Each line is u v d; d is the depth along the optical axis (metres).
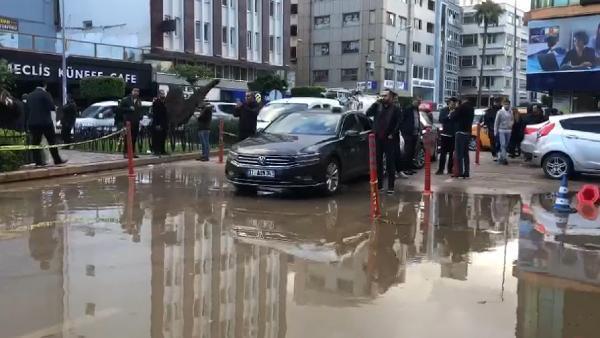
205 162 15.90
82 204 9.30
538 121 18.17
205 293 5.20
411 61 75.56
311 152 10.07
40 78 31.03
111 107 20.72
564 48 26.42
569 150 13.27
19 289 5.18
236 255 6.45
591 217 8.90
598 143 13.07
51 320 4.49
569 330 4.46
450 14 89.25
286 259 6.34
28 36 30.92
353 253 6.63
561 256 6.61
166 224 7.91
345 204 9.70
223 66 50.12
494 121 17.52
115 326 4.41
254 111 14.12
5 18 33.69
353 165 11.29
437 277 5.78
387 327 4.48
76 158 14.64
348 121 11.51
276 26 56.34
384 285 5.51
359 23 70.88
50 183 11.60
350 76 71.88
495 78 93.25
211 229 7.68
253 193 10.66
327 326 4.50
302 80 75.50
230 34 50.34
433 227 8.05
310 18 74.38
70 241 6.89
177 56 44.50
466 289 5.41
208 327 4.44
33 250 6.47
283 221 8.26
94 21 44.22
